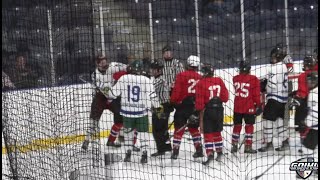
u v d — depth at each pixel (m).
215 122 20.72
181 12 26.36
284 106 21.94
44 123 16.64
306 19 28.78
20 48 16.67
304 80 20.75
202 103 20.42
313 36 27.09
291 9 29.44
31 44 16.53
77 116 17.78
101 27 23.12
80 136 17.09
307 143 19.52
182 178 19.42
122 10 24.62
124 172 19.64
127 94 21.16
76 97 17.91
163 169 20.34
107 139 24.23
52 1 15.95
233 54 28.22
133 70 21.19
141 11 25.22
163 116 21.53
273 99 21.78
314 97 19.41
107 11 23.20
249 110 21.53
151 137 23.69
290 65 22.95
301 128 20.91
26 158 16.48
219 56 27.53
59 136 16.64
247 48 28.64
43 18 16.28
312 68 20.03
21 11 16.45
